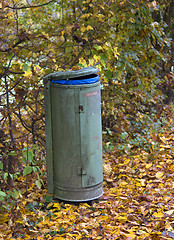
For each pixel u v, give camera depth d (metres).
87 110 4.25
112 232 3.86
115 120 6.94
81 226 3.98
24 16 5.68
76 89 4.19
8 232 3.91
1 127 4.80
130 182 5.26
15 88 4.75
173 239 3.81
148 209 4.42
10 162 4.70
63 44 5.58
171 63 8.60
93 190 4.47
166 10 8.44
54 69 5.19
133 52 6.57
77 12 5.79
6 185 4.48
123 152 6.41
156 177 5.34
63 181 4.41
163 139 6.67
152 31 6.54
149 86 7.15
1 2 4.27
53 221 4.14
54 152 4.44
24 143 4.92
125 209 4.43
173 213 4.31
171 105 8.84
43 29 5.36
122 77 6.85
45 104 4.38
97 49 5.00
